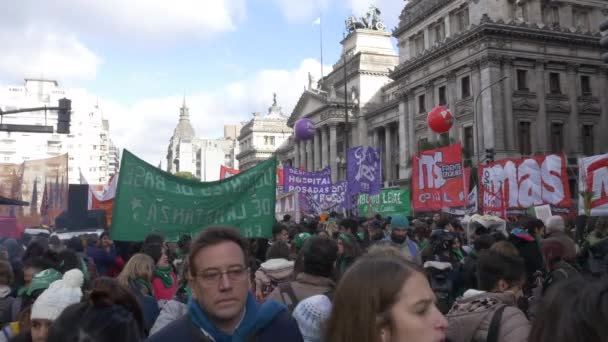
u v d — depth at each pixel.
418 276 3.00
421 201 22.81
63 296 5.04
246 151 161.12
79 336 3.96
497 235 11.35
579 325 2.67
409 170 67.12
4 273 7.91
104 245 13.47
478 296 5.16
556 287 2.98
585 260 12.41
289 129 160.50
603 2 60.22
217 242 3.96
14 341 5.24
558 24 57.31
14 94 152.00
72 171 157.00
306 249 6.73
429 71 63.97
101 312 4.13
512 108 54.91
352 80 99.31
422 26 66.94
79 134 158.38
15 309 7.61
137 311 4.73
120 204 11.16
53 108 25.50
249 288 4.34
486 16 54.00
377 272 2.97
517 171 20.28
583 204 16.64
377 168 25.73
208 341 3.90
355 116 96.31
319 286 6.57
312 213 27.91
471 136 57.03
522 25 55.16
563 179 19.45
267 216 12.12
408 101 69.19
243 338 3.98
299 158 114.38
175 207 11.60
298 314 5.71
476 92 56.09
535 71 56.66
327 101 95.38
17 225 23.33
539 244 11.01
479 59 55.31
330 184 28.36
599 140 59.44
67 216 27.73
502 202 20.38
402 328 2.86
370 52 97.44
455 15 61.09
